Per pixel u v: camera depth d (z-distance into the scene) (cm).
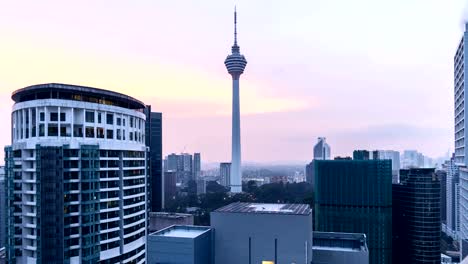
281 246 9662
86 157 13850
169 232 10369
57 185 13262
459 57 19025
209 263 10019
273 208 10900
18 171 13975
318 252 11600
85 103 14375
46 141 13588
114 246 14838
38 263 13000
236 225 10019
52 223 13125
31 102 13975
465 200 18738
